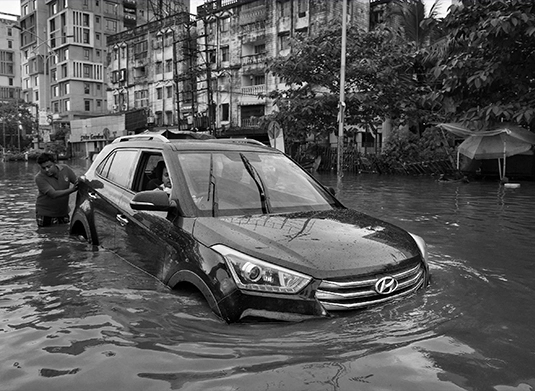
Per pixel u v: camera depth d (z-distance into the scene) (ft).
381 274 10.17
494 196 39.45
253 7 127.95
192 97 134.21
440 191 44.27
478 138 55.36
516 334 9.64
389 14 91.76
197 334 9.24
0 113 233.14
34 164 125.59
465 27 50.06
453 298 11.43
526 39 47.67
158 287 11.84
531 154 56.49
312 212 13.01
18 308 11.33
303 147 90.79
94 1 236.84
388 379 7.66
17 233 21.66
